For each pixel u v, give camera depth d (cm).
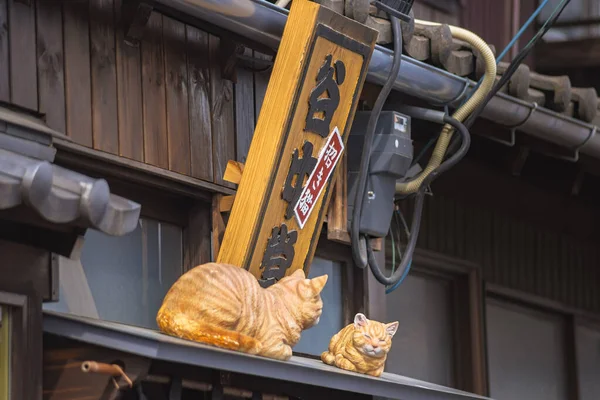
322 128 1395
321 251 1658
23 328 1120
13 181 1016
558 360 2302
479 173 2128
